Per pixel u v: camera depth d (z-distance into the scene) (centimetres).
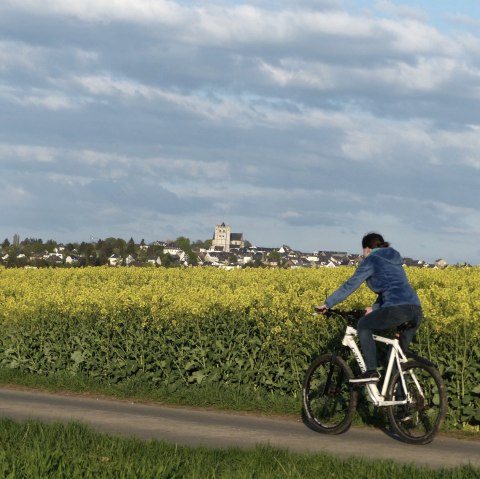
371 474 967
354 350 1347
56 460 1001
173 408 1631
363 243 1338
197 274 3044
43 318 2052
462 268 2678
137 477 931
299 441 1256
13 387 1947
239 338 1720
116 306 1930
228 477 953
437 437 1323
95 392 1842
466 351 1417
